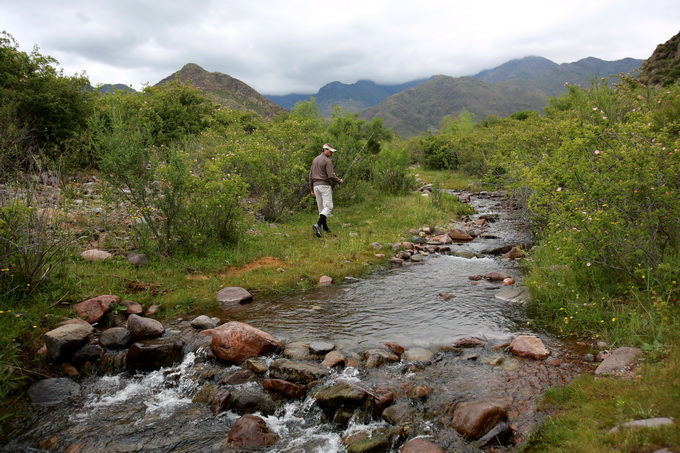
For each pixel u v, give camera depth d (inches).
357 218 456.8
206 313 223.6
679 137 197.3
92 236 285.1
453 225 447.2
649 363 136.6
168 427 135.5
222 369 167.8
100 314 203.9
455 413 129.0
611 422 110.0
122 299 221.9
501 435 117.8
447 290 257.1
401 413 134.5
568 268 227.3
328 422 136.3
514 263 314.7
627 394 121.0
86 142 435.2
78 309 204.1
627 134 201.2
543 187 215.8
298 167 422.9
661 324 151.9
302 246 342.3
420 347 179.8
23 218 212.4
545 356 162.6
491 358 165.8
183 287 249.3
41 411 144.0
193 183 297.9
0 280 195.0
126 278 241.3
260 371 163.2
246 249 317.1
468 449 116.0
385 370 160.7
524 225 442.0
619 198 183.0
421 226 432.8
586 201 191.3
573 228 191.2
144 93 727.1
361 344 183.0
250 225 365.1
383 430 127.8
